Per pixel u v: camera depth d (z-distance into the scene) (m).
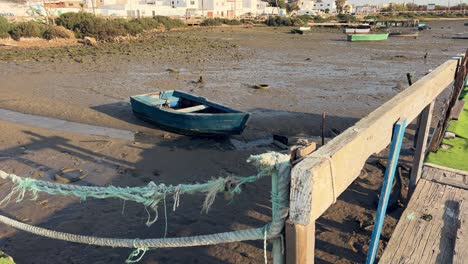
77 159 10.29
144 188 2.93
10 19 51.56
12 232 6.87
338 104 15.90
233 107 15.46
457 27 73.81
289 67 25.88
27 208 7.64
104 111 14.95
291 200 2.10
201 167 9.95
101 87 19.14
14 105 15.55
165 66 26.06
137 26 51.09
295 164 2.14
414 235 3.99
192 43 41.88
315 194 2.08
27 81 20.42
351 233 6.74
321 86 19.45
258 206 7.77
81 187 3.26
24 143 11.41
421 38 51.38
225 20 80.50
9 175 3.57
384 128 3.14
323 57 31.48
